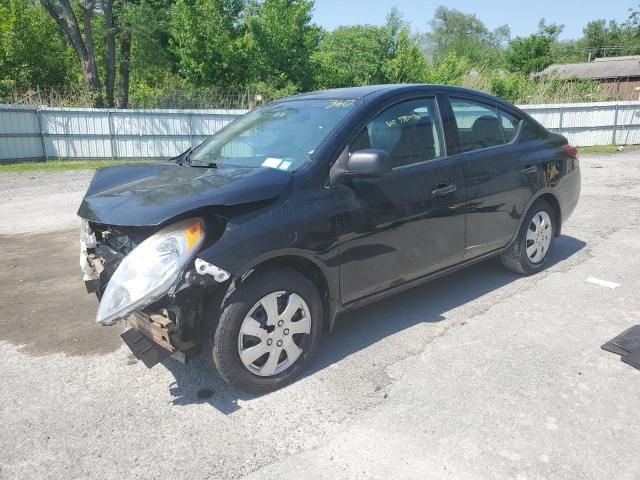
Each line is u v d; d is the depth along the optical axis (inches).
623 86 1899.6
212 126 804.0
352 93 162.7
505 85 983.6
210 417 123.1
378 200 145.1
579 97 928.3
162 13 1140.5
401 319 171.2
